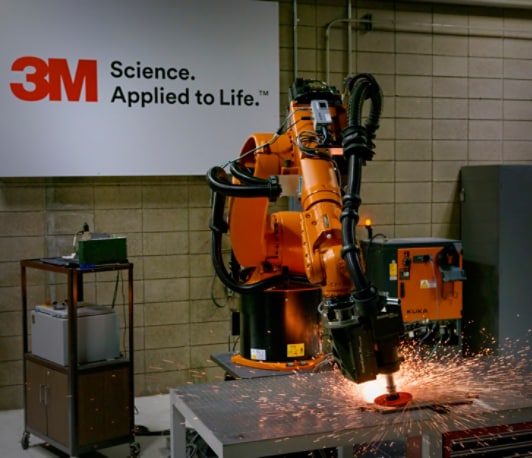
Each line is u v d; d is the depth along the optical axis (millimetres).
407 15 5258
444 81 5383
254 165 2977
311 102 2479
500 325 4984
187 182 4859
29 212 4551
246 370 3258
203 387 2438
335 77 5145
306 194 2277
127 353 4797
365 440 1999
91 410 3568
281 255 3270
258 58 4863
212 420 2066
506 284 4988
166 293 4852
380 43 5215
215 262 3172
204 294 4930
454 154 5445
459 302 4805
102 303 4719
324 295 2121
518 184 4977
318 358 3348
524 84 5594
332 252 2084
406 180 5340
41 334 3762
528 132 5641
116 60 4570
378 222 5297
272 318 3275
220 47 4777
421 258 4719
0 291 4512
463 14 5391
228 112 4828
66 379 3547
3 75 4363
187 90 4727
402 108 5297
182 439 2430
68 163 4523
